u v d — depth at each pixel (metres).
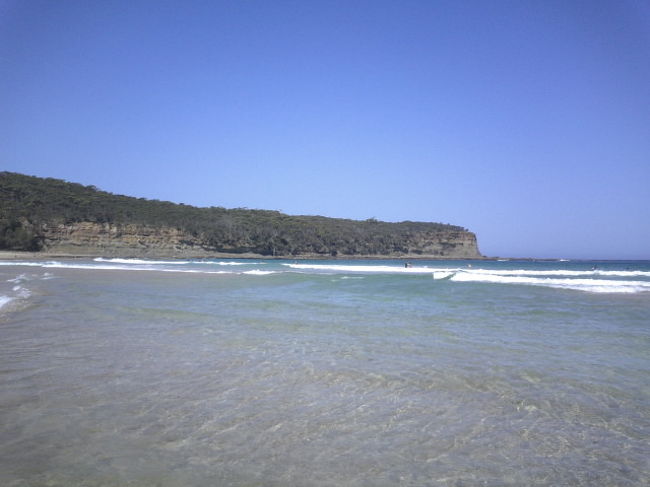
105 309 13.33
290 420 5.02
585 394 6.02
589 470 3.97
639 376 6.86
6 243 82.06
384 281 27.80
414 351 8.44
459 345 8.98
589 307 15.04
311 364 7.43
